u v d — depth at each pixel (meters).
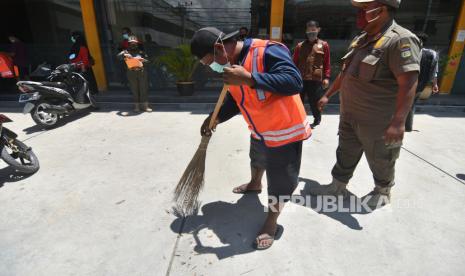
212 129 2.22
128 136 4.43
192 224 2.33
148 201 2.66
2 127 3.04
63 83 5.10
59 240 2.17
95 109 6.11
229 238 2.18
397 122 1.92
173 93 7.29
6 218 2.43
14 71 7.24
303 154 3.73
